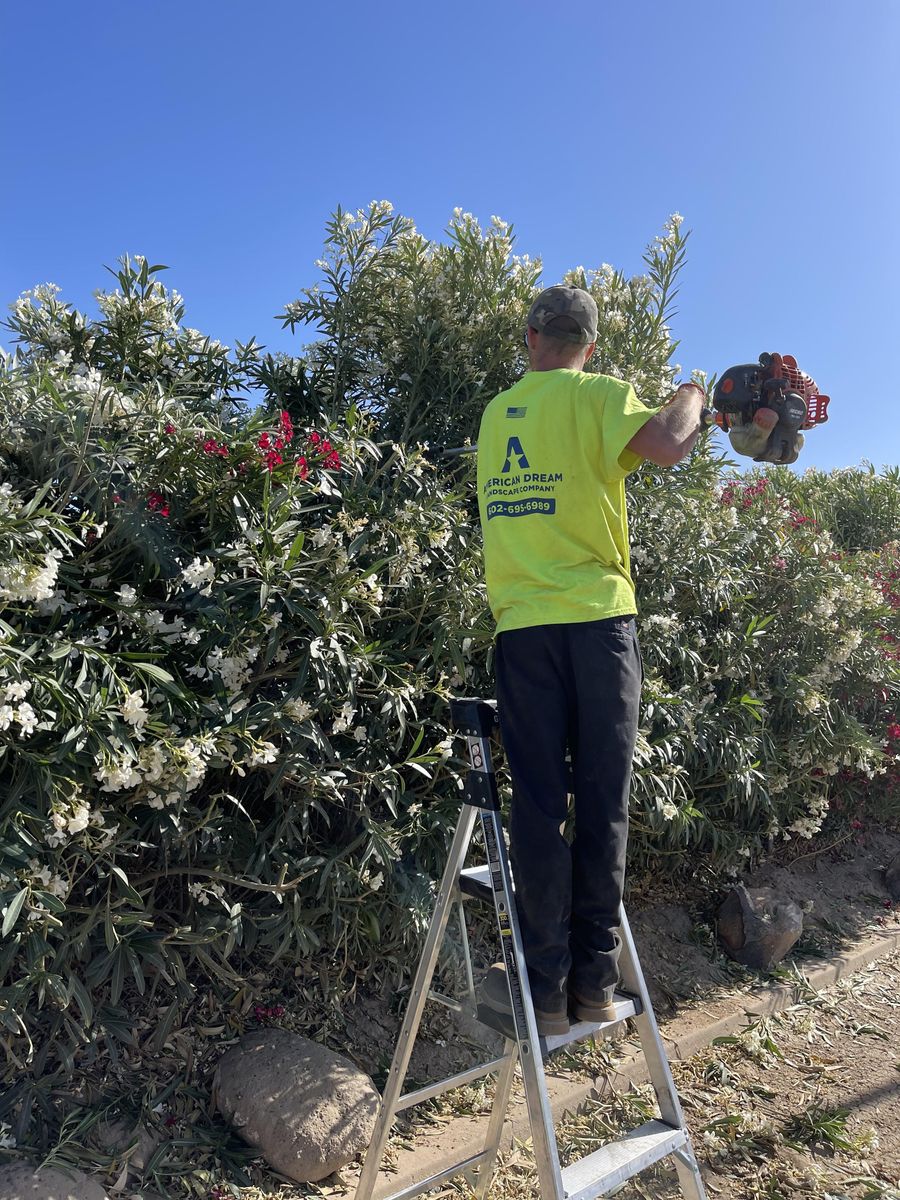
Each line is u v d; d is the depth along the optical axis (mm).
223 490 2871
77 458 2668
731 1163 2965
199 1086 2754
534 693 2041
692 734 4105
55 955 2473
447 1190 2625
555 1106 3084
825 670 5020
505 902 2080
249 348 3971
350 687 2969
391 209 4086
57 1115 2504
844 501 8562
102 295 3461
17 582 2295
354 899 2982
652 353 4523
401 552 3215
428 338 4031
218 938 2846
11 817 2344
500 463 2178
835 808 5848
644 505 4258
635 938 4266
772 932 4328
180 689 2602
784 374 2285
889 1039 3906
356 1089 2732
